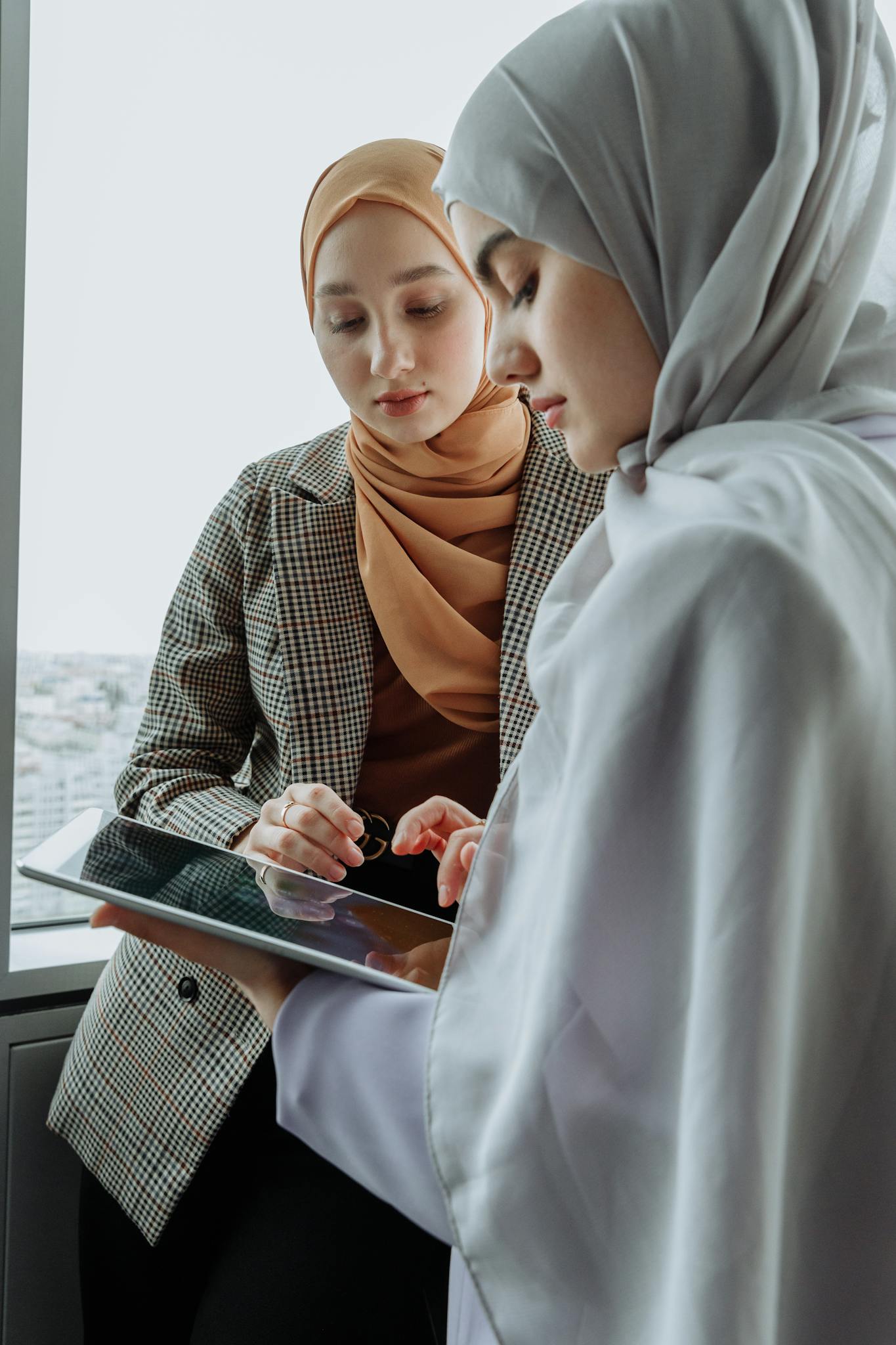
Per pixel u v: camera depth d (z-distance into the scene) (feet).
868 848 1.37
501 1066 1.50
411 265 3.22
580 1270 1.37
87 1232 3.59
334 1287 2.85
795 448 1.56
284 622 3.55
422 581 3.46
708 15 1.76
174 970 3.46
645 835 1.38
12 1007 4.09
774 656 1.27
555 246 1.82
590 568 1.88
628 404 1.91
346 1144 1.71
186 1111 3.27
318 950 1.83
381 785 3.66
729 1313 1.20
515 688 3.41
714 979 1.26
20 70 3.83
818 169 1.75
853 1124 1.38
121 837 2.56
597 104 1.78
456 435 3.55
